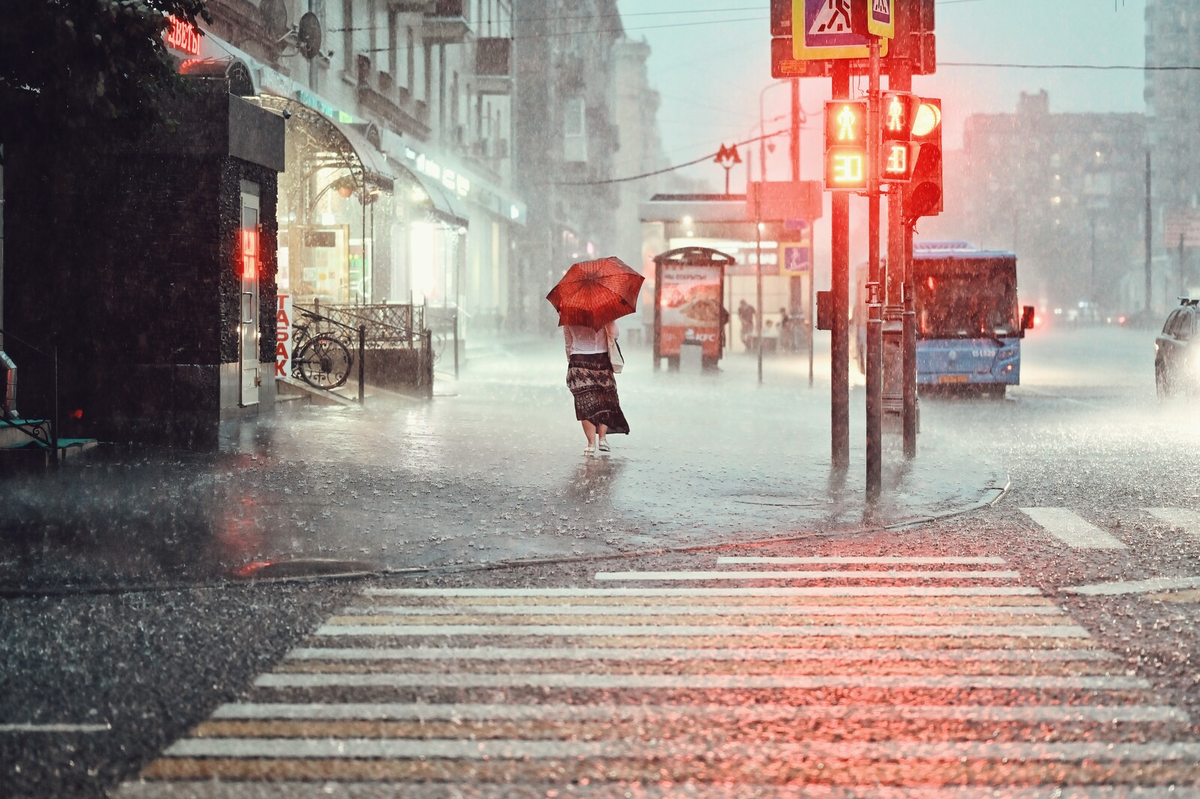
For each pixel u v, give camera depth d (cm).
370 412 1984
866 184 1162
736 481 1251
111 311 1672
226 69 1673
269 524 978
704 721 507
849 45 1226
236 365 1761
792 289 4847
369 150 2750
